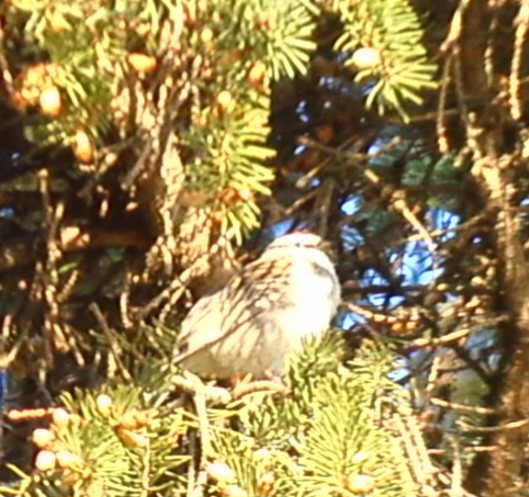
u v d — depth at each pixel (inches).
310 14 186.9
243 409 190.9
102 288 227.5
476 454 218.1
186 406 201.6
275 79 191.2
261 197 223.5
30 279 223.6
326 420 176.4
